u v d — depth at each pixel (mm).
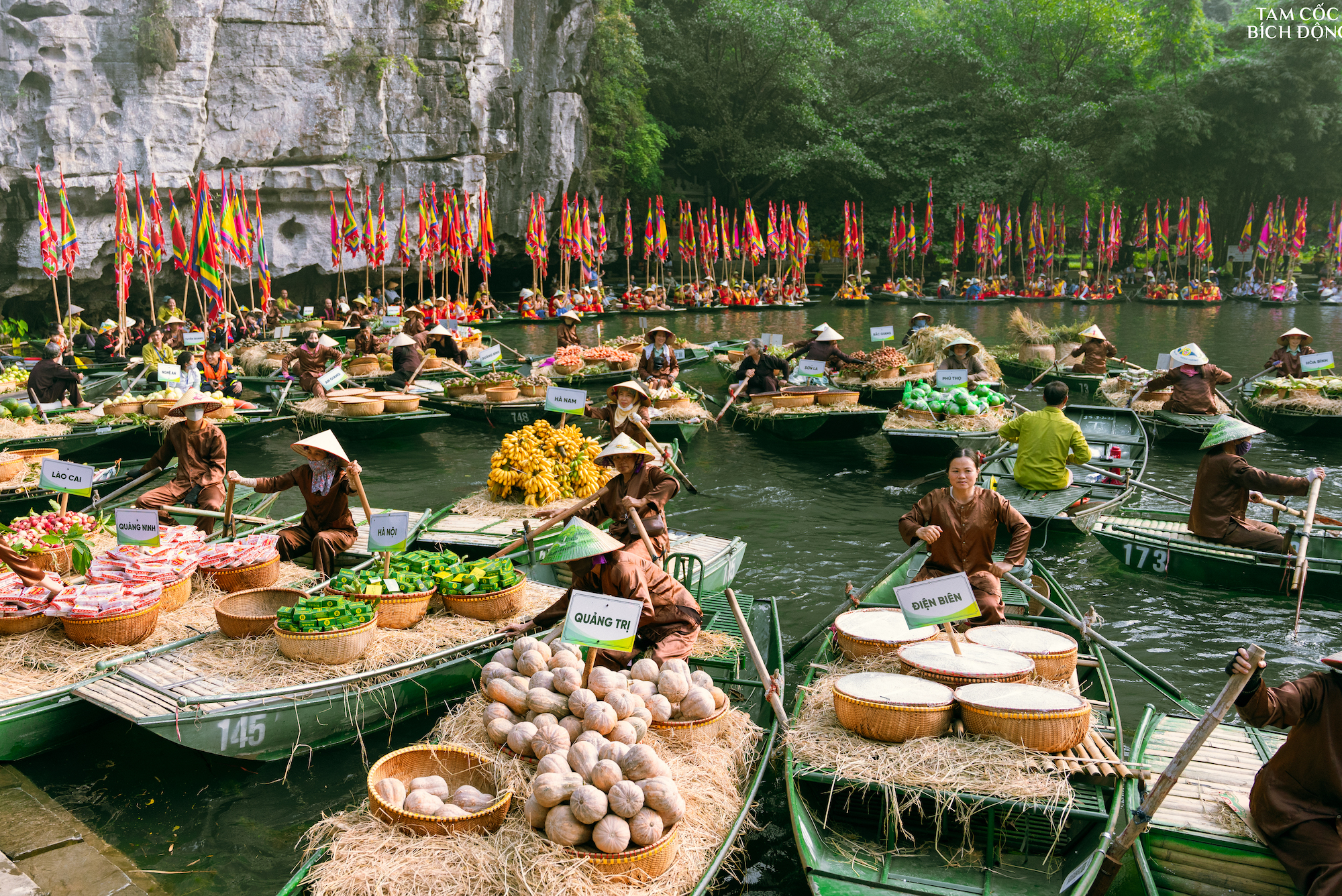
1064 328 20500
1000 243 44375
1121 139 46031
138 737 5934
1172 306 40344
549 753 4527
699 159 46375
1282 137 44562
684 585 7676
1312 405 14250
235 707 5398
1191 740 4047
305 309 29688
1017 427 10211
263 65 27062
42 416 13125
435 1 30141
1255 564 8234
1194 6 47562
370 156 29812
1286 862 4160
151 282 23172
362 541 8836
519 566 8305
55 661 5953
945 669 5227
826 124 45219
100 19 23844
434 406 15945
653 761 4320
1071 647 5566
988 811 4516
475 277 39031
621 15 38750
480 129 32469
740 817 4570
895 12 48656
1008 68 46969
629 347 20562
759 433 15016
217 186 26875
